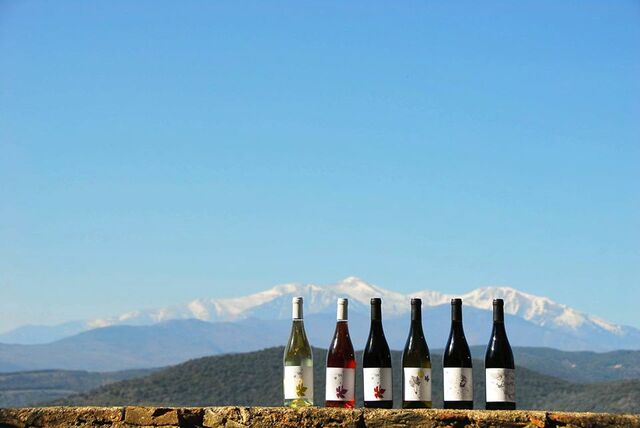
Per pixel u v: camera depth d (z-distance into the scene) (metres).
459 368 4.26
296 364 4.34
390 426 4.11
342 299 4.31
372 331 4.30
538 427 4.04
